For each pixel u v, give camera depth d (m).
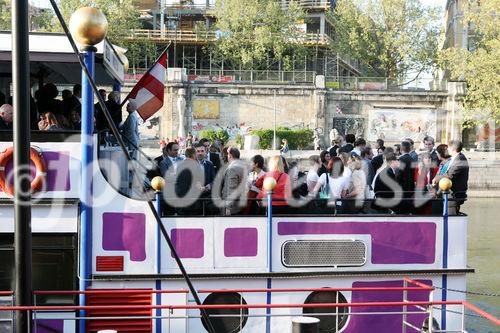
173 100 69.88
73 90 12.97
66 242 10.30
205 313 9.93
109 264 10.36
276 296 10.80
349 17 79.62
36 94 11.45
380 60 77.81
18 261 8.59
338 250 10.97
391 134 65.44
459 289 11.32
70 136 10.23
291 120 71.12
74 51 9.50
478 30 61.75
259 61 81.44
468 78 58.31
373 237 11.06
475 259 25.50
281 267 10.84
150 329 10.39
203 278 10.59
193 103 70.62
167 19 93.06
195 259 10.61
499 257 25.91
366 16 78.00
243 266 10.73
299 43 82.88
